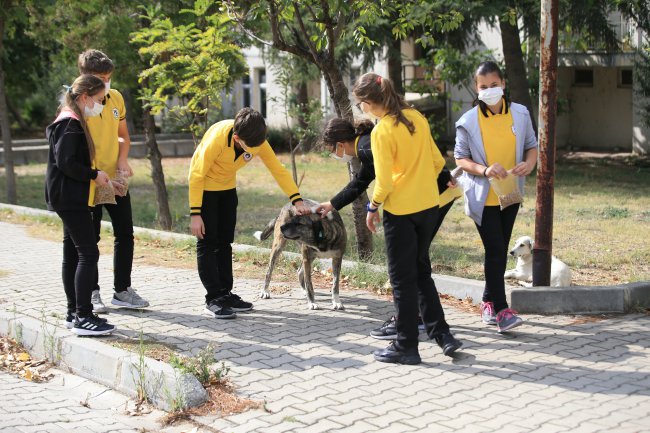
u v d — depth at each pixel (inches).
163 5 483.2
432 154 219.9
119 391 213.3
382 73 1066.1
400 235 213.5
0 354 244.2
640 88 878.4
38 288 307.6
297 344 237.0
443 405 189.0
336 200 232.5
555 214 546.0
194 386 196.1
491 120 235.5
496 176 229.1
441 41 805.9
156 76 460.8
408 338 217.9
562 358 221.1
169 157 1055.0
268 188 752.3
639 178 758.5
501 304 241.1
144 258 369.1
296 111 569.0
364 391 199.3
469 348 231.3
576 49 838.5
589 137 1027.9
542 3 261.1
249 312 273.4
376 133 208.2
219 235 268.2
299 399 195.2
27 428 187.2
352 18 385.4
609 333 243.6
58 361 234.4
